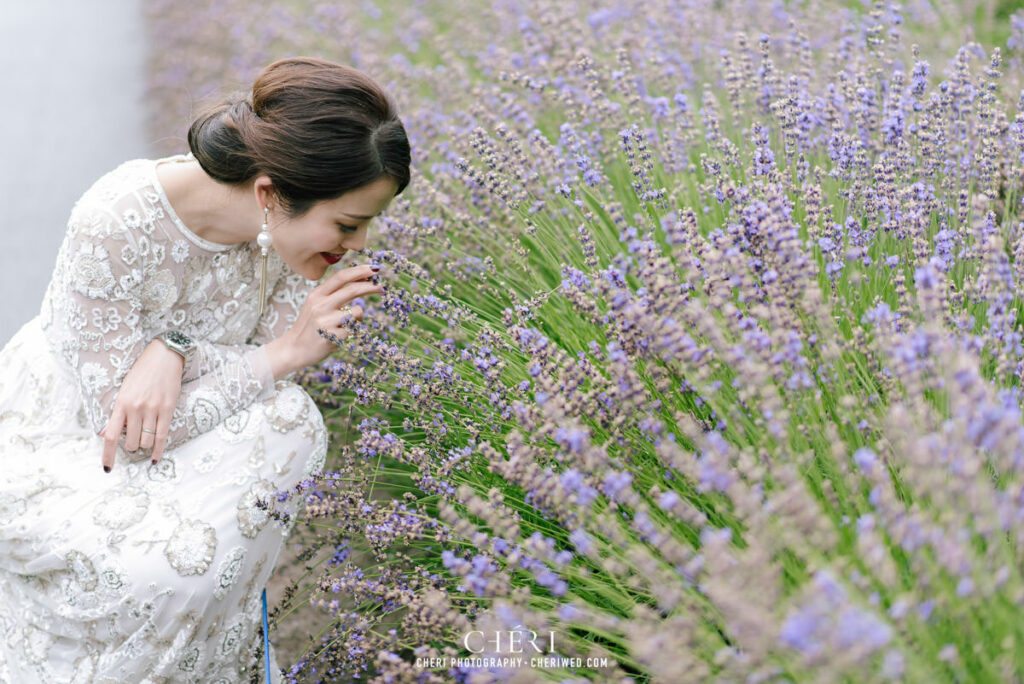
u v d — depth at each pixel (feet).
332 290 7.34
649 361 6.27
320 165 6.42
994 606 4.23
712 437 4.75
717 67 11.87
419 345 8.77
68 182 17.66
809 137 8.95
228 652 7.08
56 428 7.20
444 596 6.16
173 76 21.93
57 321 7.00
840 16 12.59
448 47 15.56
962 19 12.42
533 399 7.00
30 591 7.04
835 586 3.43
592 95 9.99
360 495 7.12
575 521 5.57
